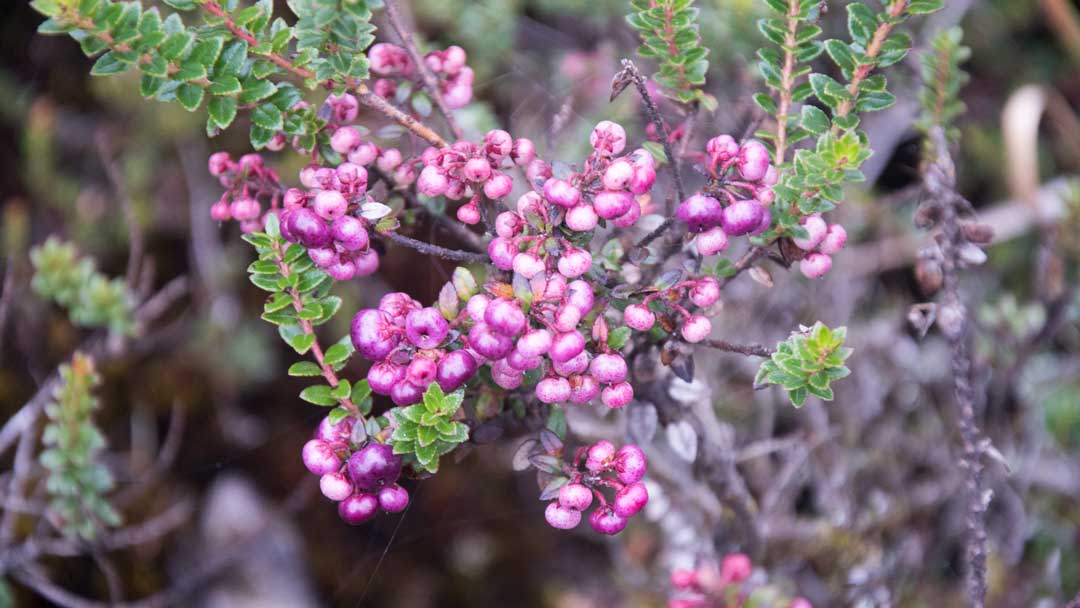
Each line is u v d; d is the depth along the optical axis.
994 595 0.51
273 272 0.37
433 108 0.41
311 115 0.38
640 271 0.39
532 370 0.37
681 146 0.40
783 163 0.39
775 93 0.42
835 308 0.55
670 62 0.38
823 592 0.51
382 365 0.36
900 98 0.55
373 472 0.35
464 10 0.52
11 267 0.56
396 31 0.40
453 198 0.38
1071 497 0.54
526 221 0.36
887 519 0.52
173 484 0.61
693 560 0.49
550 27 0.57
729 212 0.36
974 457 0.41
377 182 0.39
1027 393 0.54
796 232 0.37
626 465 0.36
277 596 0.60
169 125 0.62
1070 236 0.50
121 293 0.50
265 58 0.37
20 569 0.52
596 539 0.60
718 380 0.53
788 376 0.37
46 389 0.52
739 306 0.53
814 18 0.38
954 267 0.41
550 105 0.51
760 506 0.53
